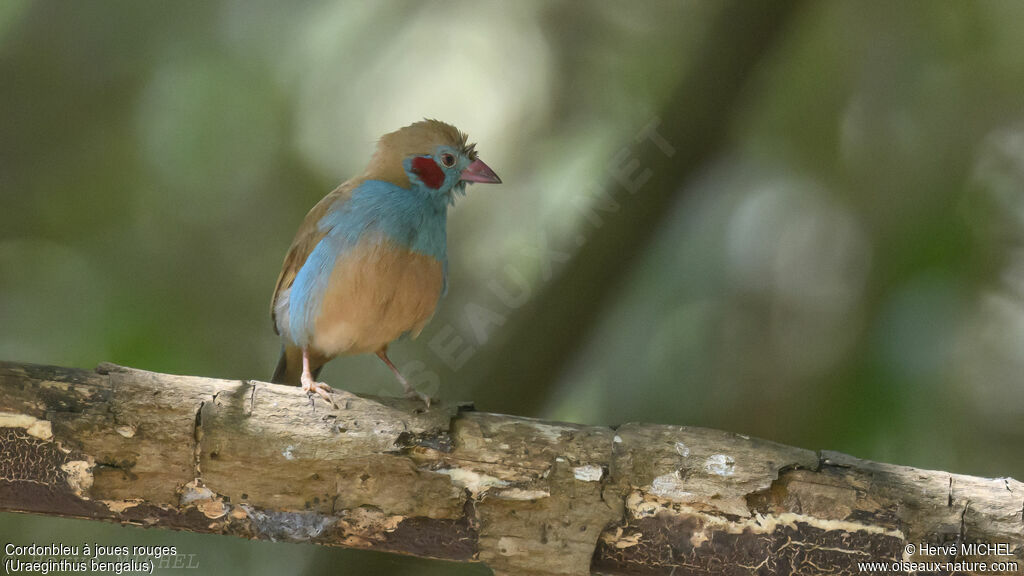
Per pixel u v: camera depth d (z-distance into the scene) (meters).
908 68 13.06
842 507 6.65
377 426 6.93
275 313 9.84
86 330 11.51
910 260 11.66
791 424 12.17
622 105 13.24
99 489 6.89
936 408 11.09
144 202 12.74
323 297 8.94
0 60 12.80
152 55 13.14
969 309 11.46
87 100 12.91
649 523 6.79
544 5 13.84
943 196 12.20
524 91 13.65
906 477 6.74
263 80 13.29
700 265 13.38
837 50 13.30
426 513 6.84
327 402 7.02
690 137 11.66
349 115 13.42
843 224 12.93
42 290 11.84
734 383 12.68
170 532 11.83
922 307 11.33
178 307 12.09
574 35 13.69
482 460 6.87
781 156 13.14
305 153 13.26
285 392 7.05
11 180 12.48
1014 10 12.82
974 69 12.86
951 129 12.67
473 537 6.86
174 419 6.88
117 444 6.87
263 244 12.88
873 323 11.49
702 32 12.26
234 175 13.02
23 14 12.98
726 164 13.21
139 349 11.48
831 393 11.62
